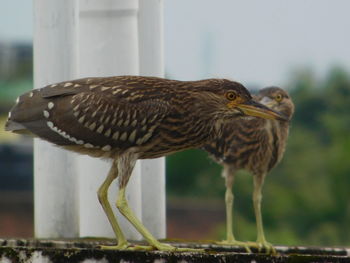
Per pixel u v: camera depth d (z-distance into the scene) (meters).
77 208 14.40
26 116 12.60
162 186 14.98
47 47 14.13
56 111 12.50
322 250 14.73
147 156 12.92
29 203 37.25
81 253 10.77
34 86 14.31
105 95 12.53
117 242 13.07
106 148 12.64
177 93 12.75
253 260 11.10
